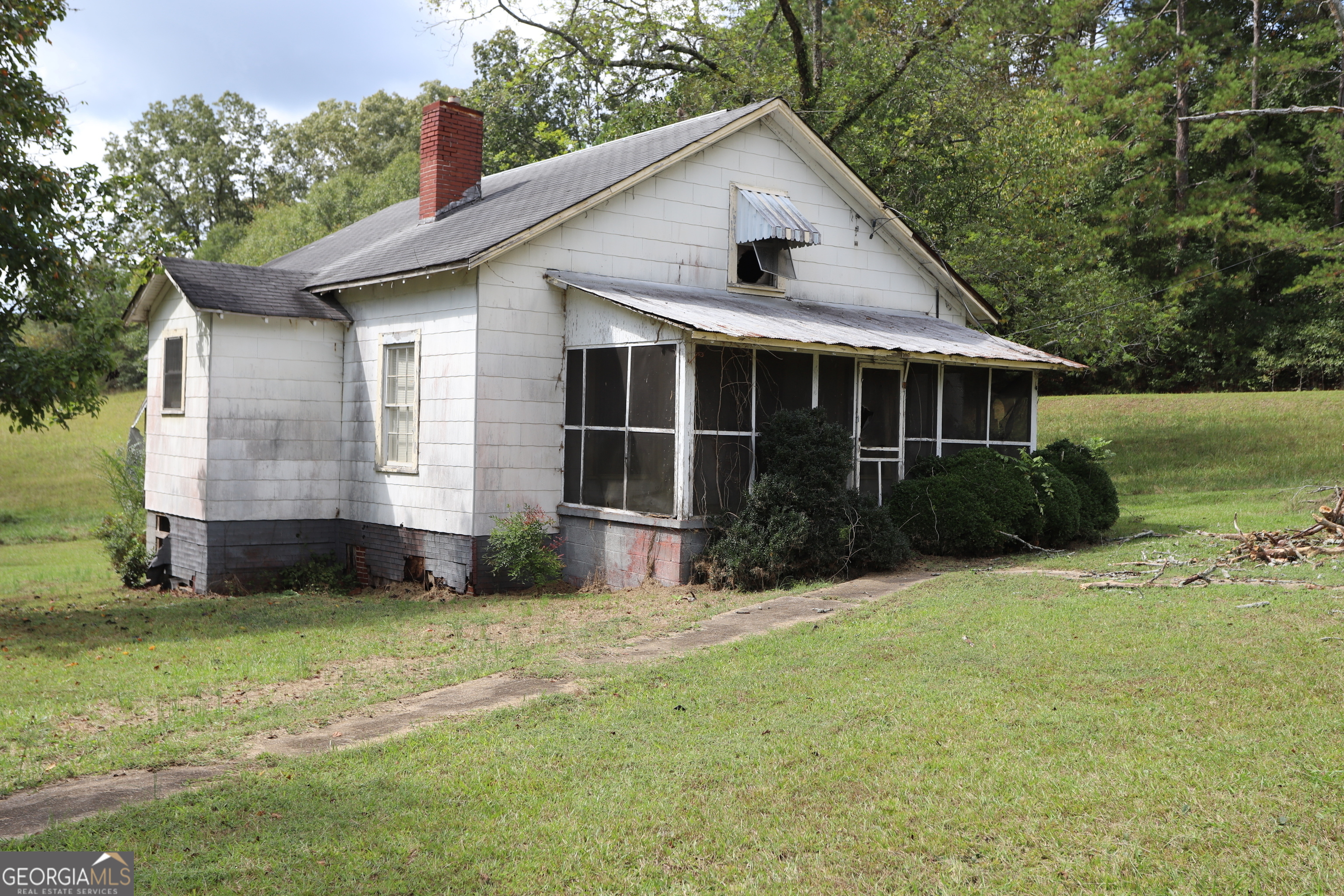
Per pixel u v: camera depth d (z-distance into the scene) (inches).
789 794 217.0
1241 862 177.3
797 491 486.3
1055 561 504.4
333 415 643.5
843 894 175.0
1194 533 571.2
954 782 217.6
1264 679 267.9
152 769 251.9
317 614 507.2
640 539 514.6
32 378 527.8
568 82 1289.4
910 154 966.4
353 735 274.8
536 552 533.0
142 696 331.0
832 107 1000.2
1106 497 608.4
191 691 335.0
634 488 518.6
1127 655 300.8
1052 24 1127.6
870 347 517.7
